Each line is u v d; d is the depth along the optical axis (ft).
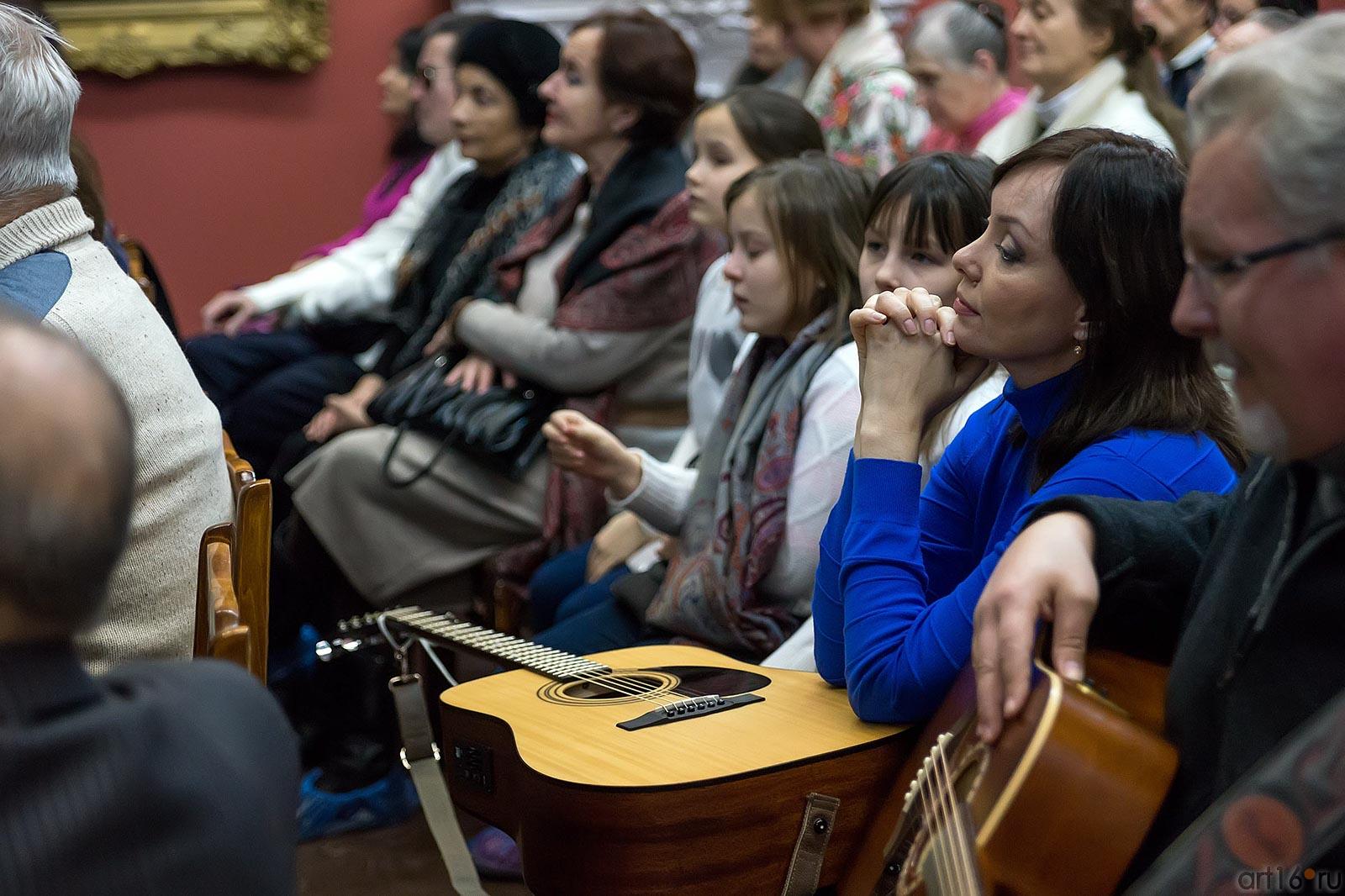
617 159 10.42
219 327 13.04
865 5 12.17
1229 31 7.93
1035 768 3.72
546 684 5.91
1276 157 3.15
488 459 9.86
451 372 10.46
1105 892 3.71
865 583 5.09
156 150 17.58
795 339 7.18
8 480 2.62
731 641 6.91
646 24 10.26
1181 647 3.89
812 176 7.05
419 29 15.10
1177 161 4.76
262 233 17.94
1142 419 4.73
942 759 4.33
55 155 5.80
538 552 9.85
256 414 11.91
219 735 2.84
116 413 2.76
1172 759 3.76
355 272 13.53
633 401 10.08
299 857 8.52
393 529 10.02
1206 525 4.32
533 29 11.60
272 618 10.71
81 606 2.73
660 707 5.49
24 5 7.83
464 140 11.68
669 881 4.82
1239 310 3.26
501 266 10.94
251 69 17.60
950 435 6.07
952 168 6.08
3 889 2.54
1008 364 4.97
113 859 2.61
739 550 6.91
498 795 5.50
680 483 7.95
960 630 4.76
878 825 4.88
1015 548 4.10
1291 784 3.13
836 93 12.11
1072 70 10.02
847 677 5.17
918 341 5.17
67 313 5.54
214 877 2.68
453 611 10.24
